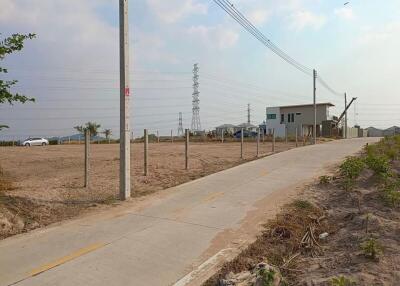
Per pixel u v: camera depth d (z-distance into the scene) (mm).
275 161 19172
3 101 8805
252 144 38969
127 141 10711
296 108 68312
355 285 4832
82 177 14094
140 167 16609
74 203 10023
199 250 6758
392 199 8734
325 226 8203
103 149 34812
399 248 5992
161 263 6191
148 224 8234
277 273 5434
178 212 9242
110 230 7805
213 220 8562
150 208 9633
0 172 13414
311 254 6598
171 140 51938
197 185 12609
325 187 11992
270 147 32094
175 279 5645
